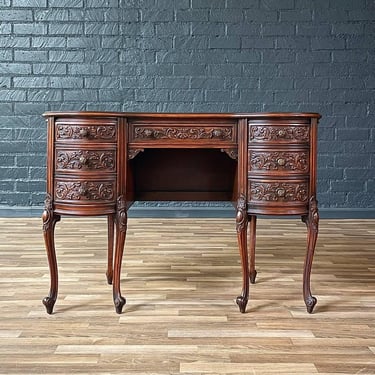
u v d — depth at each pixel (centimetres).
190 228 338
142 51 376
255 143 175
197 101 379
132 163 208
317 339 154
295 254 265
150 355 142
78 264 242
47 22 372
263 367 135
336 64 376
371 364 137
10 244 284
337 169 382
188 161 225
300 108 379
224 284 211
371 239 304
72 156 171
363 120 379
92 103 378
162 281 215
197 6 373
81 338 154
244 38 375
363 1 373
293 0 373
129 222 360
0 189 379
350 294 198
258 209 176
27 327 162
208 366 136
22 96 375
